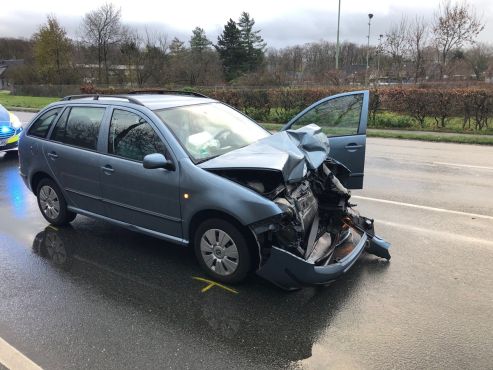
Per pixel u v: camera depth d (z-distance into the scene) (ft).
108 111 15.83
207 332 11.07
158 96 17.19
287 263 11.87
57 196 17.85
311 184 14.92
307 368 9.77
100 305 12.33
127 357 10.12
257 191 12.41
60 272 14.32
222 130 15.65
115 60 180.14
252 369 9.74
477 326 11.29
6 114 34.65
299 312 11.96
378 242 15.03
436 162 33.53
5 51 282.97
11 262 15.05
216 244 13.30
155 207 14.35
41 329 11.19
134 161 14.71
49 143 17.52
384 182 26.71
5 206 21.50
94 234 17.56
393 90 56.90
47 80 177.58
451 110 53.16
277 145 14.19
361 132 19.19
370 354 10.22
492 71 99.55
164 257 15.40
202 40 229.86
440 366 9.81
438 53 97.71
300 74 126.52
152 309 12.11
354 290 13.14
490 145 43.27
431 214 20.27
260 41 230.07
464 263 14.96
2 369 9.71
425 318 11.66
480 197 23.18
